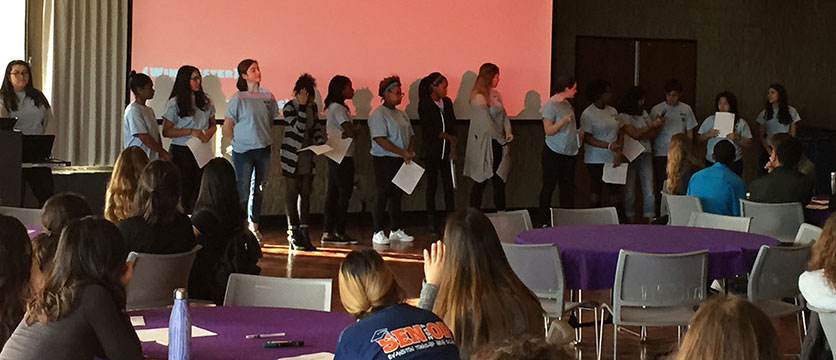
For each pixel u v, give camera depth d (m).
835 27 13.81
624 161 11.04
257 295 4.44
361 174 11.54
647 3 13.00
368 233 10.87
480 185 10.68
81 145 9.89
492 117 10.67
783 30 13.65
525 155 12.59
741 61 13.49
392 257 9.38
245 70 9.46
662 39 13.09
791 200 7.31
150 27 9.99
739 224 6.62
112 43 9.92
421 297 3.77
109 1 9.86
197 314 4.01
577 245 5.71
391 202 10.20
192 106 9.08
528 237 6.02
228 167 5.44
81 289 3.20
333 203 10.11
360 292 3.15
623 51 12.93
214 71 10.26
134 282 4.75
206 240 5.38
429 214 10.68
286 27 10.53
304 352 3.47
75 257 3.24
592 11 12.74
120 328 3.21
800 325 6.03
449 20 11.21
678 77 13.23
